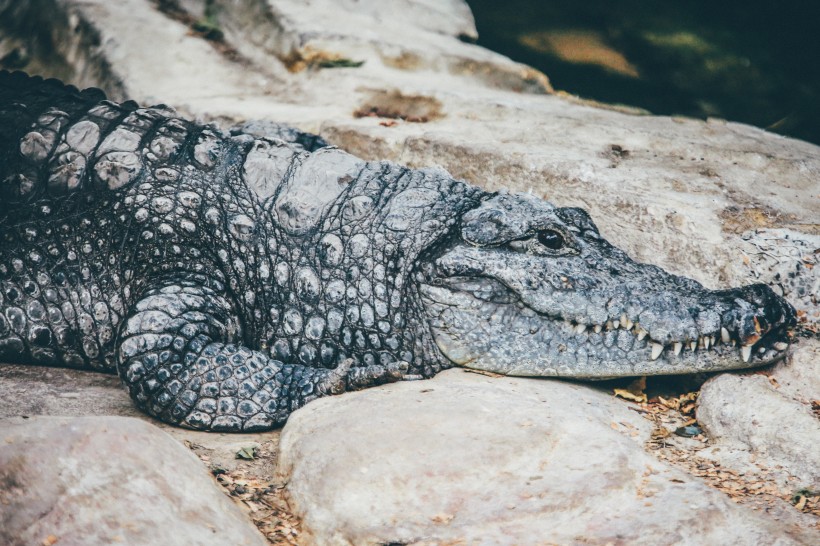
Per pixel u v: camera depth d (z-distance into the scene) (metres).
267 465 5.87
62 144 7.54
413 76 12.00
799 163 9.45
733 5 14.19
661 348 6.64
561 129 10.18
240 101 11.34
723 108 13.74
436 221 7.27
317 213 7.39
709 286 7.82
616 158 9.47
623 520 4.84
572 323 6.76
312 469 5.27
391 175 7.73
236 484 5.50
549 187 8.80
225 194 7.43
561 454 5.32
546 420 5.61
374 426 5.51
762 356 6.73
